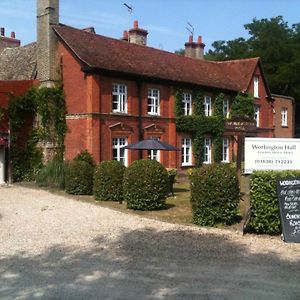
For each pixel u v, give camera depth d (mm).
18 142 24906
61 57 24766
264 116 36969
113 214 14078
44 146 24719
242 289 7035
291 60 52531
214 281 7430
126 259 8797
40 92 24562
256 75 36125
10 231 11477
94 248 9695
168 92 27984
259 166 11312
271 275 7754
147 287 7133
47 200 17344
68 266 8320
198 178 12375
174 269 8109
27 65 27688
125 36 31906
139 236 10867
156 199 14969
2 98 24609
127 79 25250
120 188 17078
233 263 8500
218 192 12102
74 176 19094
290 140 11219
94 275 7770
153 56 29391
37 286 7195
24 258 8883
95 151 23391
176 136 28500
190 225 12297
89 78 23297
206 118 30219
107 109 24156
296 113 53094
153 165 15203
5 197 18312
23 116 25156
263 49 54625
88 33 26469
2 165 24453
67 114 24453
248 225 11383
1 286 7207
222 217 12117
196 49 37219
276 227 10930
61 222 12688
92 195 18938
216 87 30938
